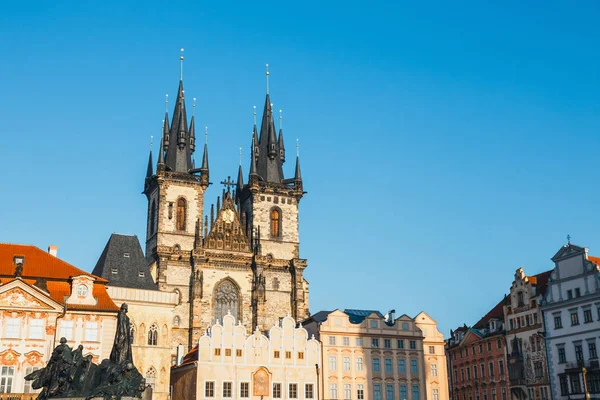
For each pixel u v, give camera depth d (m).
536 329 130.38
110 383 59.66
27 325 97.69
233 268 159.62
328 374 126.62
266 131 182.62
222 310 156.75
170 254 155.25
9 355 95.75
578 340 120.62
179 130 171.75
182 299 153.50
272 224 171.38
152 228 166.00
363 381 128.75
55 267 106.00
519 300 136.12
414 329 135.75
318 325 129.88
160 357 115.00
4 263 103.00
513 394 134.38
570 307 123.25
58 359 60.78
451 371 158.75
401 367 132.62
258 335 123.81
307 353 126.31
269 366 122.75
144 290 117.00
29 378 60.97
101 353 101.25
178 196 164.00
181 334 150.75
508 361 135.88
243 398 119.44
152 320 116.12
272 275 163.12
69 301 101.75
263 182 172.50
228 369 119.88
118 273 125.81
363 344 130.88
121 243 131.00
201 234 160.75
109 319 103.00
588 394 116.38
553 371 124.88
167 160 170.38
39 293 98.75
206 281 156.12
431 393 133.88
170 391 126.88
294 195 174.75
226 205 166.62
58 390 59.69
